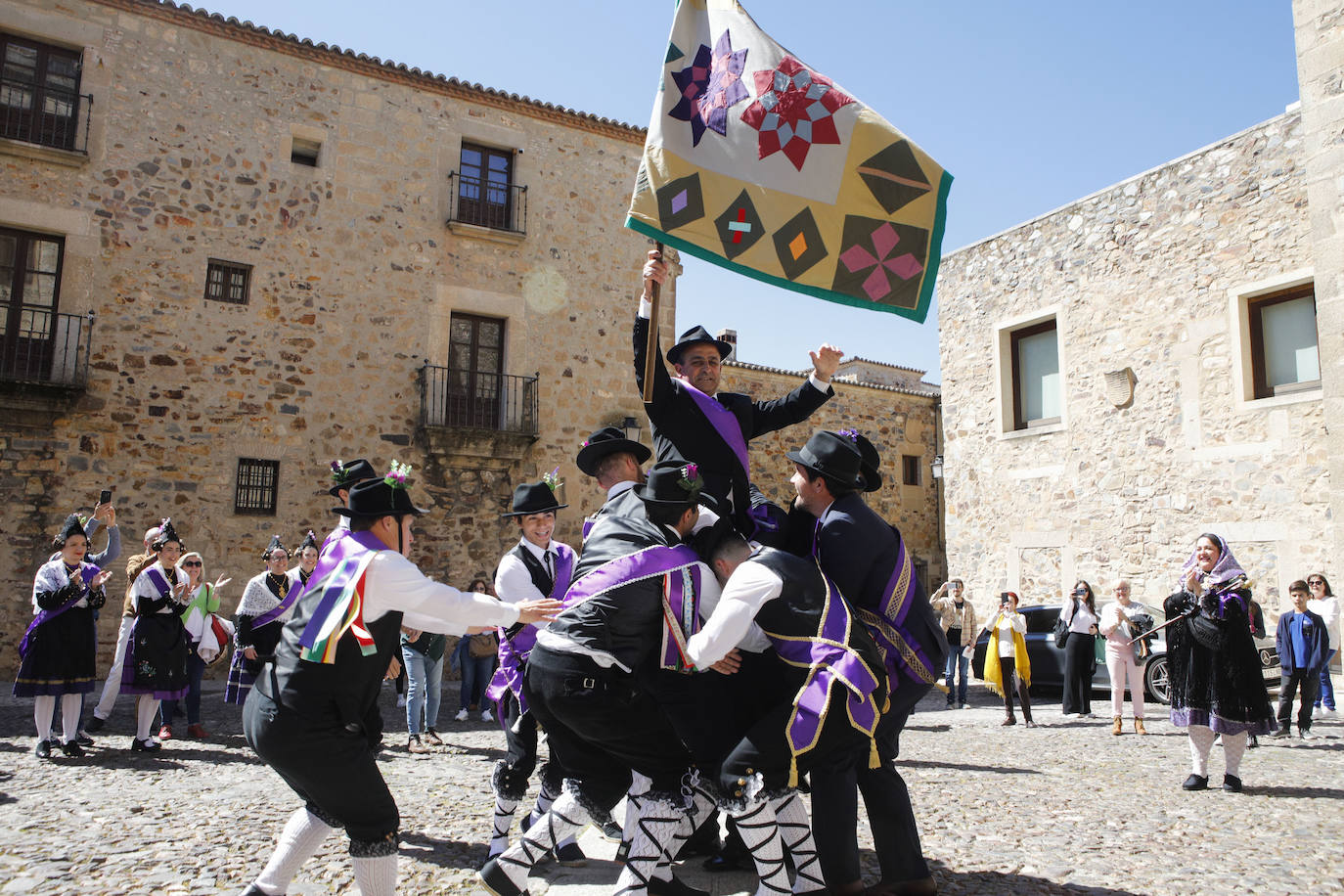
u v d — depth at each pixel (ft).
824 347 13.44
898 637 10.46
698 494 10.73
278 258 44.50
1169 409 42.04
